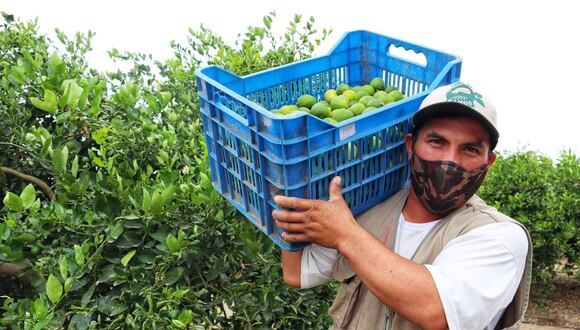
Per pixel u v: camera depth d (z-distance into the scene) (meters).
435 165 1.85
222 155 2.18
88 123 2.76
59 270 2.17
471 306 1.75
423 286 1.74
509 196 5.15
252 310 2.49
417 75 2.53
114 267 2.27
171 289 2.24
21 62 2.88
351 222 1.84
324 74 2.70
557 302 5.57
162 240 2.27
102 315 2.41
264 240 2.53
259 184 1.96
